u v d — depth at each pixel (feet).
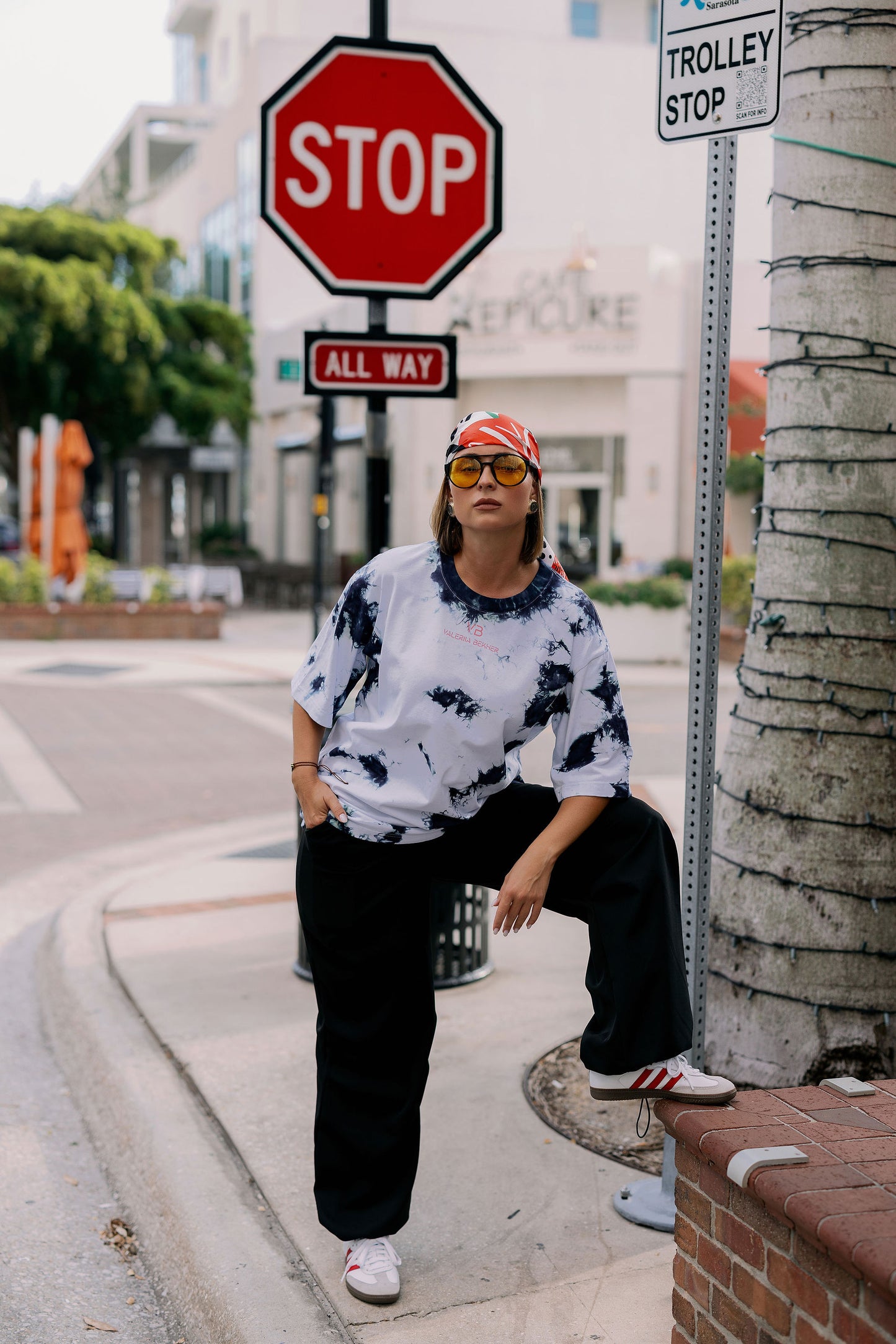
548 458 80.74
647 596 55.01
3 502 167.32
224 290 119.96
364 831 7.90
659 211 104.12
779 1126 7.09
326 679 7.99
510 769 8.18
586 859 7.63
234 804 27.45
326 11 124.77
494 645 7.57
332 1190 8.50
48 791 28.30
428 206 13.91
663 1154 10.70
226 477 126.72
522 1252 9.11
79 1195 11.03
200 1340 8.70
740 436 68.74
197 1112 11.69
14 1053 14.17
